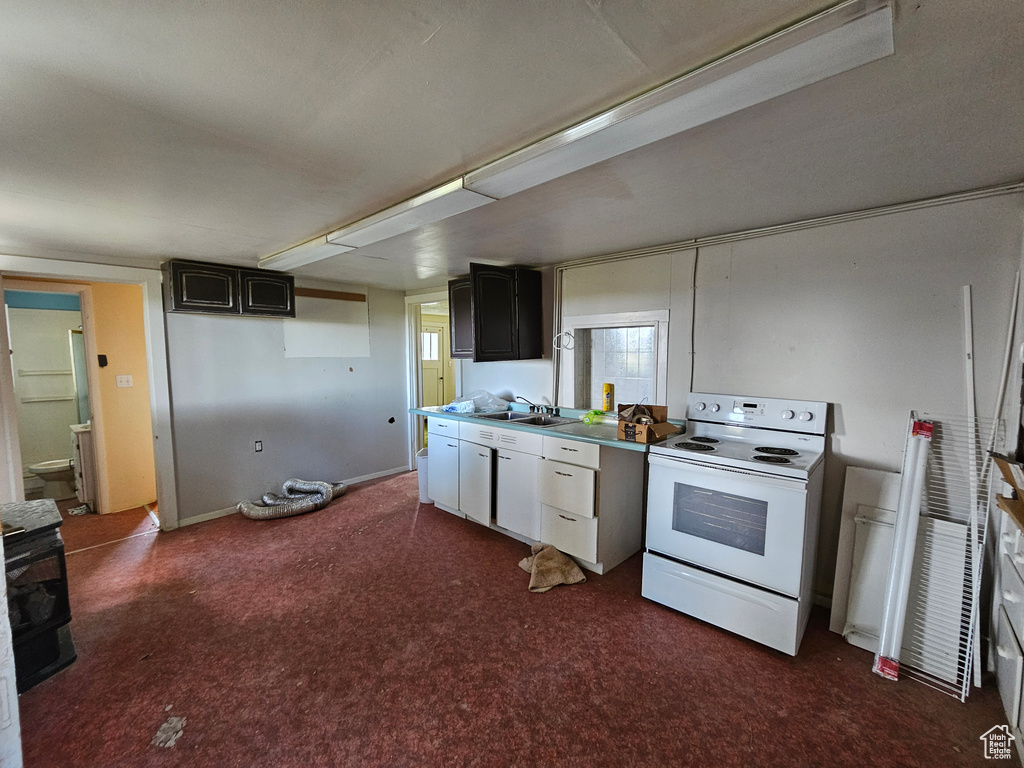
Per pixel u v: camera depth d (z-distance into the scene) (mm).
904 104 1216
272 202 2008
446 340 7684
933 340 2047
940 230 2006
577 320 3402
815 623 2242
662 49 1019
